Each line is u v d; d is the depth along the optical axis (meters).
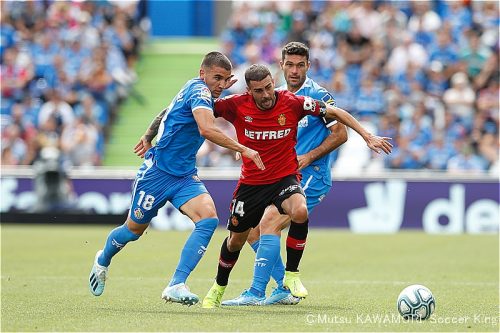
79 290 36.00
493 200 68.56
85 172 73.00
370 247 57.16
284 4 93.56
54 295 34.28
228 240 30.59
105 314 28.67
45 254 51.91
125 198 72.44
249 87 29.28
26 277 40.94
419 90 80.88
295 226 29.86
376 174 70.31
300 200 29.75
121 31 94.06
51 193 72.56
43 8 93.94
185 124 29.61
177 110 29.69
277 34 91.62
